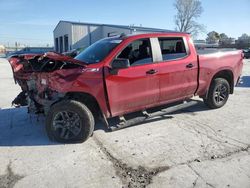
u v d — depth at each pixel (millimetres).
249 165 3848
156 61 5219
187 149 4391
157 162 3975
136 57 5027
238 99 7887
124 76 4789
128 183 3453
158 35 5344
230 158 4059
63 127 4691
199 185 3373
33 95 5160
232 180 3473
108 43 5160
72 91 4492
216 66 6234
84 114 4594
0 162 4051
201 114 6281
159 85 5262
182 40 5695
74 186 3402
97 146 4566
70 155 4246
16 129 5469
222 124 5594
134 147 4508
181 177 3559
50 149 4480
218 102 6648
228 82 6871
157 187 3352
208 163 3914
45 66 5160
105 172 3723
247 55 36531
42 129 5438
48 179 3564
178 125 5539
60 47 46781
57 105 4625
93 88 4578
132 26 38969
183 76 5621
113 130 4922
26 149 4496
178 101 5984
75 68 4559
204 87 6168
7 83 11867
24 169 3828
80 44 38969
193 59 5781
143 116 5328
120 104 4879
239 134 5031
